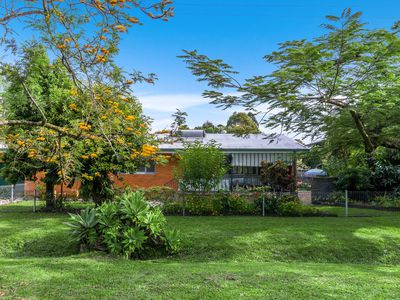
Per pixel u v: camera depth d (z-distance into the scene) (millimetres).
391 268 8656
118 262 8320
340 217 14758
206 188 15859
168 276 7031
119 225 9656
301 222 13047
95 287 6312
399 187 20359
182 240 10188
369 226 12359
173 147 21531
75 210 15891
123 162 13836
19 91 7090
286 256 9594
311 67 11766
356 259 9625
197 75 12797
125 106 7066
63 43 5316
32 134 8258
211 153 15961
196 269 7691
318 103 13969
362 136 14086
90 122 6961
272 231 11320
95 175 13734
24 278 6793
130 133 6902
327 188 22562
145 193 16062
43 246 10195
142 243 9586
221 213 15227
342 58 11680
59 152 7148
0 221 12930
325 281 6785
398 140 15078
